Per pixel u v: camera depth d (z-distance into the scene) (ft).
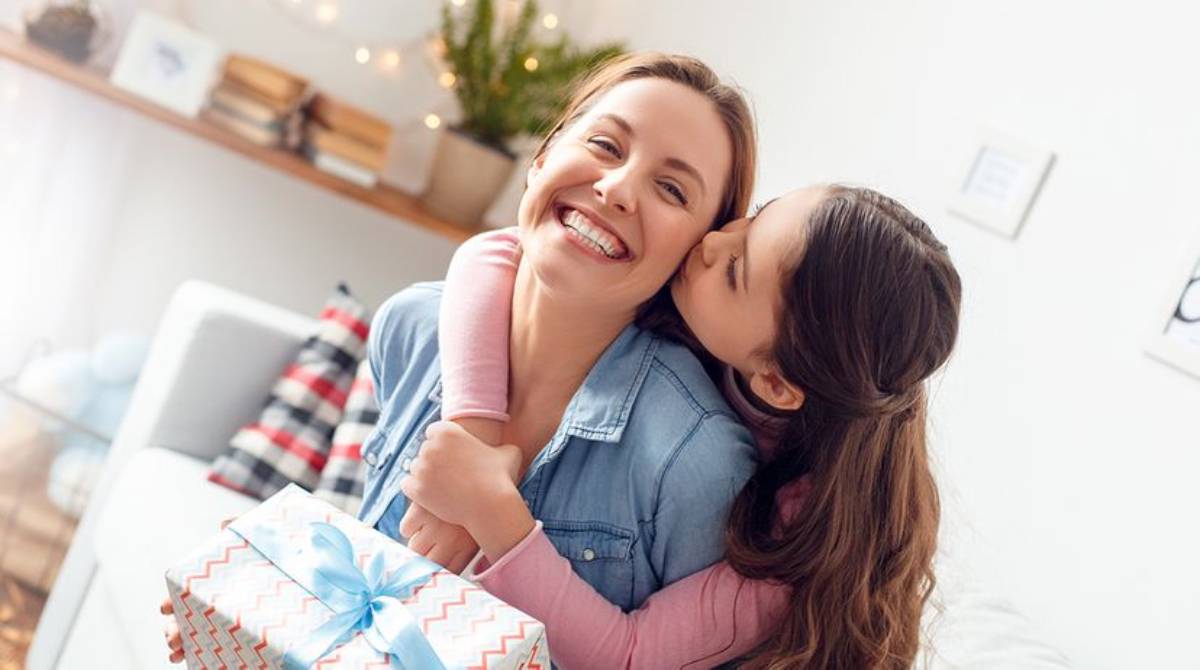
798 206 3.23
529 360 3.60
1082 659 5.13
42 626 6.29
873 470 3.38
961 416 5.98
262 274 9.40
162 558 5.35
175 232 9.09
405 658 2.81
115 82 7.95
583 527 3.50
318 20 8.89
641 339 3.61
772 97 7.65
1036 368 5.68
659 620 3.33
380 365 4.20
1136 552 5.04
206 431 6.57
